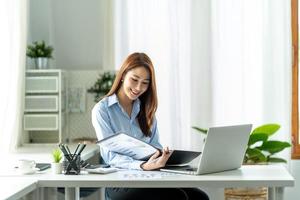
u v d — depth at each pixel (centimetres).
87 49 427
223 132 228
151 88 270
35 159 302
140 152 248
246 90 408
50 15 422
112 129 265
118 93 271
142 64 262
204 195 264
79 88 413
